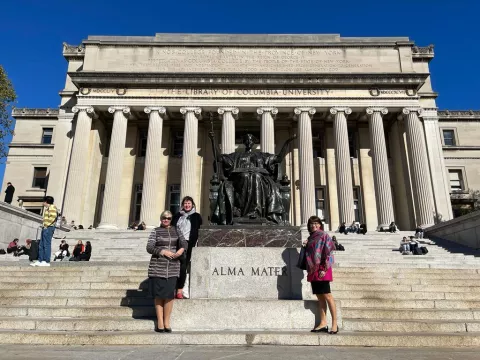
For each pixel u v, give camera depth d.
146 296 9.27
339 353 5.41
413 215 33.44
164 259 6.68
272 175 9.95
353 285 10.93
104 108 34.53
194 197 31.92
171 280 6.62
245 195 9.21
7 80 24.75
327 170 36.34
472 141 43.81
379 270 12.61
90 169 34.50
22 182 43.47
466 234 22.42
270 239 8.10
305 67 35.84
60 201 34.19
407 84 33.88
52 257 20.95
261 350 5.56
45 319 7.38
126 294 9.48
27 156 44.25
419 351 5.67
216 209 9.40
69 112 36.91
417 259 18.55
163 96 34.12
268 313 6.81
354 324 7.23
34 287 10.13
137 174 36.91
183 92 34.34
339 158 32.62
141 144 38.38
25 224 20.89
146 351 5.45
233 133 33.38
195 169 32.59
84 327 6.94
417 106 33.59
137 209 36.19
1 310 7.98
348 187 31.73
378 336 6.18
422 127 35.81
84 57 36.66
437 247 22.38
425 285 10.92
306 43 36.25
